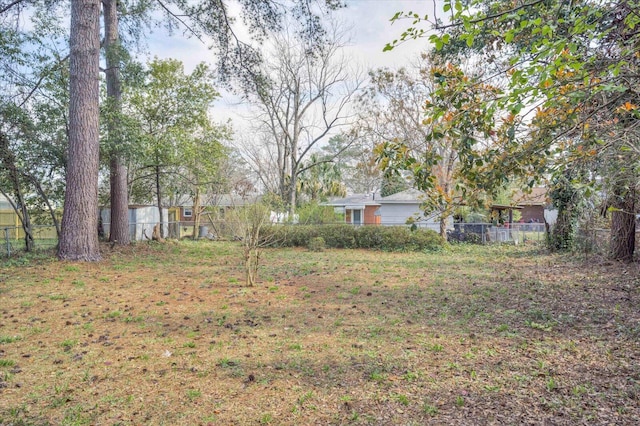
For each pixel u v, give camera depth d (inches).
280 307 247.0
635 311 221.5
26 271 365.4
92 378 140.0
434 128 138.9
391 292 291.3
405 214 873.5
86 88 418.6
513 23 153.2
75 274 360.2
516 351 164.4
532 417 111.7
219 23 509.7
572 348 165.9
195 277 358.6
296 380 138.5
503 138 147.5
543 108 129.3
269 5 472.1
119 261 448.8
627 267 367.9
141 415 115.1
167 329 199.8
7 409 118.1
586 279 327.6
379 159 150.3
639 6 103.6
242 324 209.0
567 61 102.8
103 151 494.0
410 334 189.3
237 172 1186.0
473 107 126.8
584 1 126.2
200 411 117.4
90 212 430.3
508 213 759.1
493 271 388.5
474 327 199.8
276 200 860.6
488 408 117.2
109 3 524.1
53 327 202.4
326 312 234.1
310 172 1195.9
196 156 664.4
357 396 126.2
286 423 110.8
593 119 134.7
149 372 145.4
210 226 839.1
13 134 428.1
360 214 1207.6
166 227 796.0
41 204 507.8
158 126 627.2
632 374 138.2
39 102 447.8
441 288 304.2
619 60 114.7
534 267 408.2
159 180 728.3
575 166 134.8
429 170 142.5
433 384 134.0
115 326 205.2
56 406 120.2
